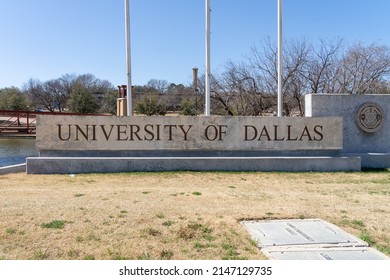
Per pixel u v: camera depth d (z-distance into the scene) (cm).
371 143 1162
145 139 1042
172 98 4306
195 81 3009
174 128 1051
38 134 1017
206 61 1298
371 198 702
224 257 398
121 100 1923
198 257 398
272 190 780
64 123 1023
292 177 951
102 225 495
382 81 2389
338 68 2327
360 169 1071
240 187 811
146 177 920
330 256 402
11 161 1553
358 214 575
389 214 579
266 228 495
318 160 1053
